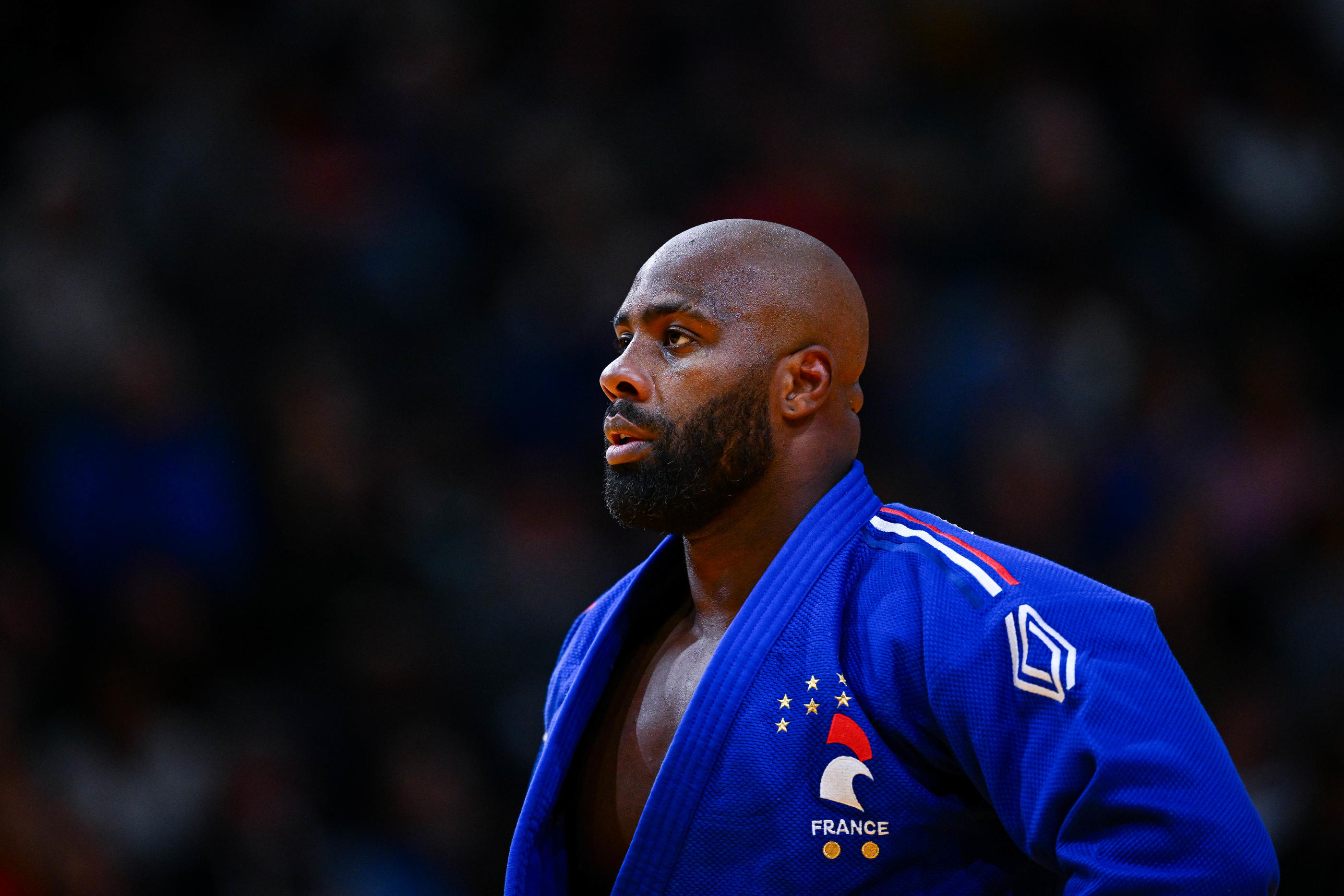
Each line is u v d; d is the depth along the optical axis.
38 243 21.81
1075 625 5.61
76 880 16.72
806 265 6.35
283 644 21.14
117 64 25.42
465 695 21.47
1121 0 32.03
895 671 5.77
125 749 18.69
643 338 6.30
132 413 20.77
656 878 5.76
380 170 25.55
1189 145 31.44
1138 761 5.27
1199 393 27.56
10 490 20.55
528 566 22.81
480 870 20.41
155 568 20.12
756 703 5.83
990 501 24.17
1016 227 28.20
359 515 22.19
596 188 26.41
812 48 29.62
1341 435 27.97
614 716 6.50
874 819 5.69
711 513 6.25
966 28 30.53
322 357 23.12
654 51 29.02
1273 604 24.56
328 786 20.11
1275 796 16.61
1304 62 34.28
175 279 22.86
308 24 26.58
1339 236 32.22
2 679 18.17
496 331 24.94
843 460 6.43
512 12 28.53
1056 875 6.01
